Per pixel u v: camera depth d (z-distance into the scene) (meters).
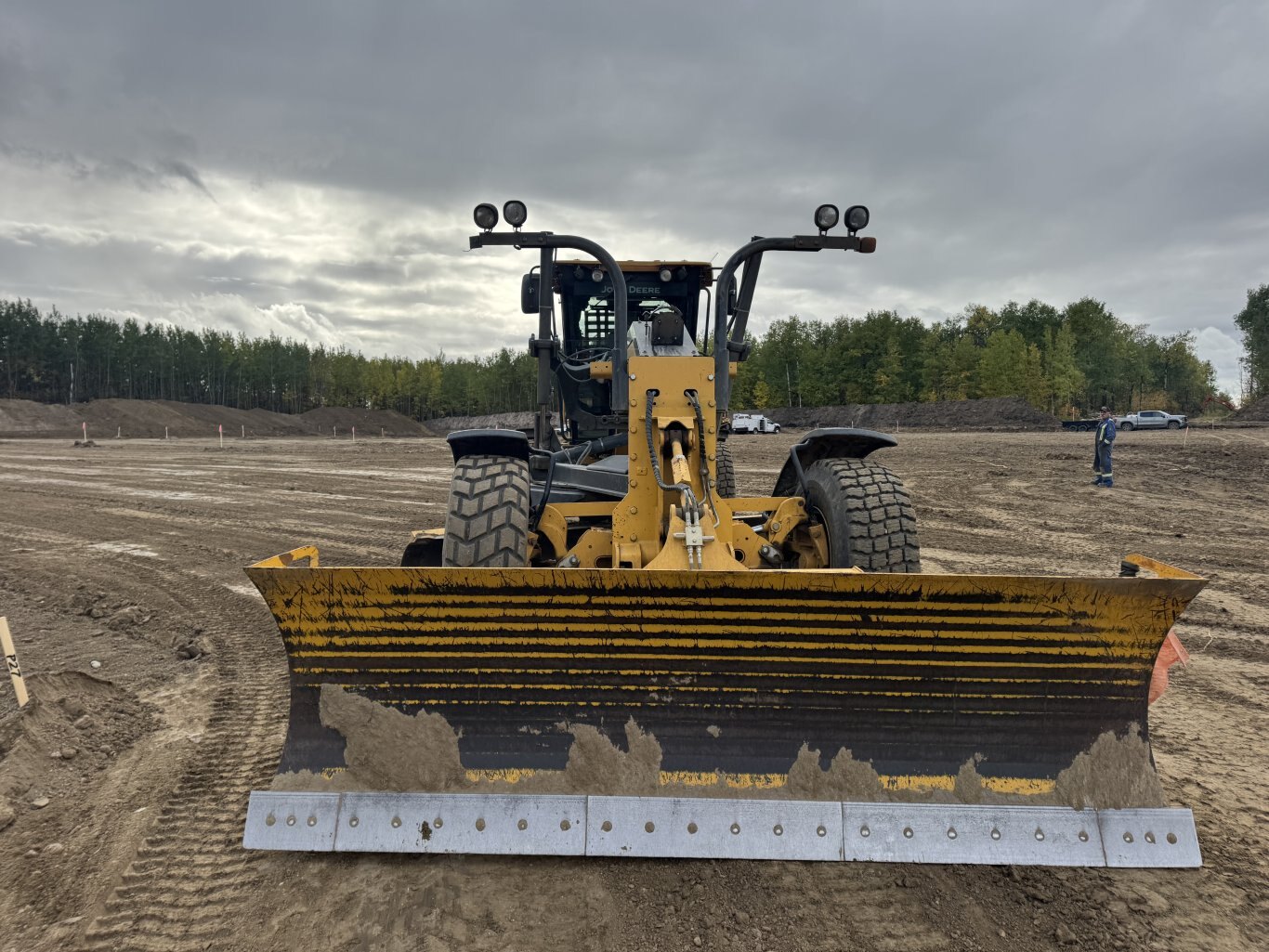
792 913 2.79
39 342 88.44
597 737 3.02
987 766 3.03
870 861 2.95
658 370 3.88
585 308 6.16
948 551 9.41
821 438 4.55
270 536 10.51
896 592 2.89
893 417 54.41
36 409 58.38
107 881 2.99
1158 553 9.25
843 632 2.96
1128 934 2.70
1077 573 8.23
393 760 3.00
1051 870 3.05
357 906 2.81
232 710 4.61
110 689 4.90
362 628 2.98
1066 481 15.98
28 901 2.89
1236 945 2.66
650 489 3.91
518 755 3.03
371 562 8.83
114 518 12.05
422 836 2.92
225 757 3.99
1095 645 2.99
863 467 4.33
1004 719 3.04
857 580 2.86
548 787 3.00
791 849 2.90
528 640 2.98
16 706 4.53
